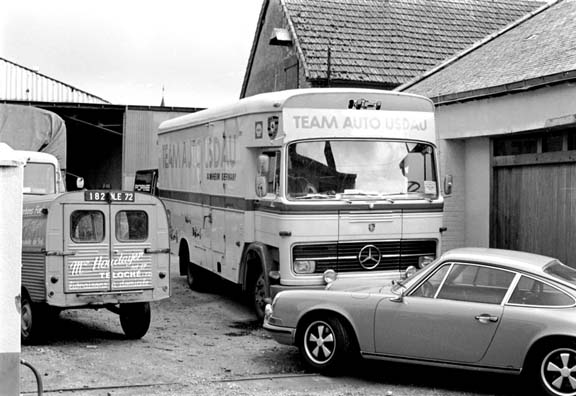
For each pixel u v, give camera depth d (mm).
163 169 15852
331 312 7941
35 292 9258
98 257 9312
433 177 10680
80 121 28594
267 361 8680
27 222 9516
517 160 12492
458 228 13836
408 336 7512
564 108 10898
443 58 20469
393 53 20312
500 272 7305
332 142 10195
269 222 10422
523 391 7457
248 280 11312
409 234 10406
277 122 10180
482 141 13367
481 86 12539
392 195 10359
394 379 7902
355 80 18969
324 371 7945
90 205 9289
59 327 10891
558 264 7676
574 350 6746
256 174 11000
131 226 9555
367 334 7719
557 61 11719
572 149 11320
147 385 7438
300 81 19719
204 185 13109
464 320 7230
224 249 12117
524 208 12445
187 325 11094
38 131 14125
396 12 22219
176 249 15031
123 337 10156
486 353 7148
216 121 12414
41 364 8328
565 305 6934
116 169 30688
